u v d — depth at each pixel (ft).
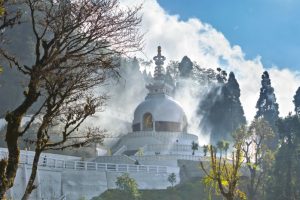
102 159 322.55
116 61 70.59
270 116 480.23
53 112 66.18
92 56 69.31
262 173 289.53
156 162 330.75
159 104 403.54
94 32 65.57
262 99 492.95
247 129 290.15
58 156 307.99
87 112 69.36
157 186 298.97
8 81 382.42
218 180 115.75
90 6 65.05
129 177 281.74
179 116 404.57
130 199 262.67
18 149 61.62
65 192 263.90
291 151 277.03
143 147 366.84
